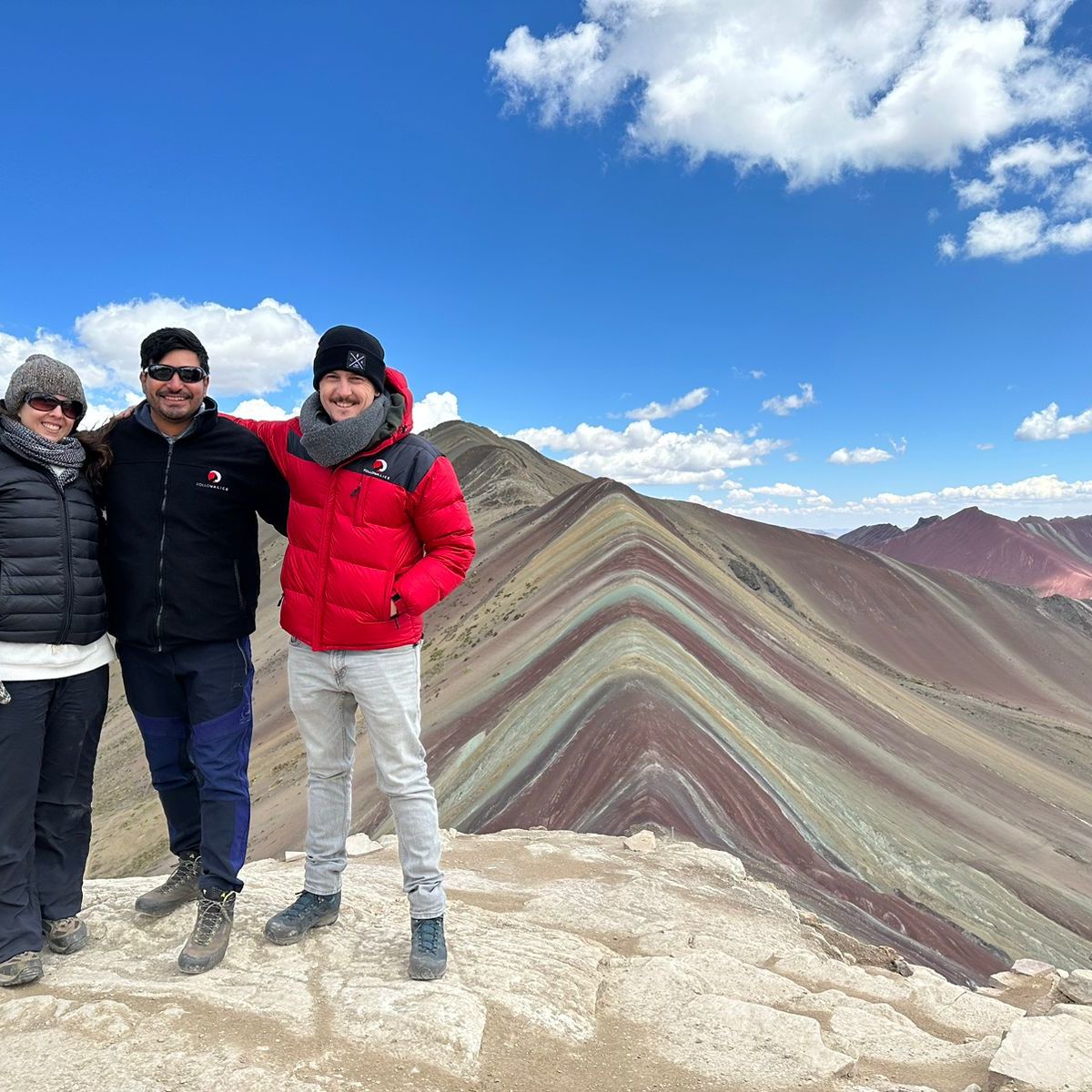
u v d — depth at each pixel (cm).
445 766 2353
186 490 354
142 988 316
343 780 390
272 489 381
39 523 330
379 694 353
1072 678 12731
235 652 375
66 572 337
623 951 473
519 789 1778
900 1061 346
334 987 330
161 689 375
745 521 14125
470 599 6009
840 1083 305
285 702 5094
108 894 430
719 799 1609
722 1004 364
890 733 3794
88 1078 249
